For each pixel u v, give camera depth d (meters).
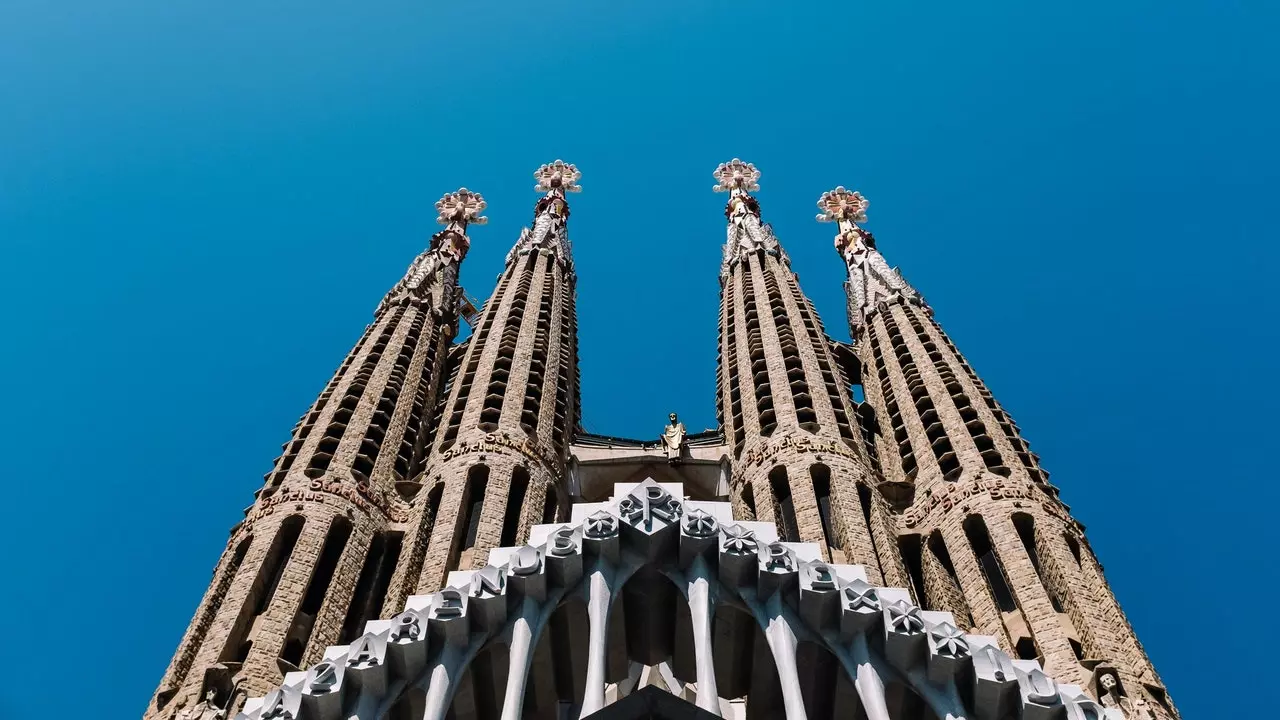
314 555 53.91
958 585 55.50
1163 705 45.31
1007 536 55.16
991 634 50.78
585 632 40.19
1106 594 51.78
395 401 68.25
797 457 62.69
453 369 78.94
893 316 79.75
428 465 64.06
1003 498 57.59
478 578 39.00
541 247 92.50
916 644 37.59
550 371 73.56
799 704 35.69
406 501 61.84
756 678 39.97
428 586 53.19
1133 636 49.12
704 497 68.62
